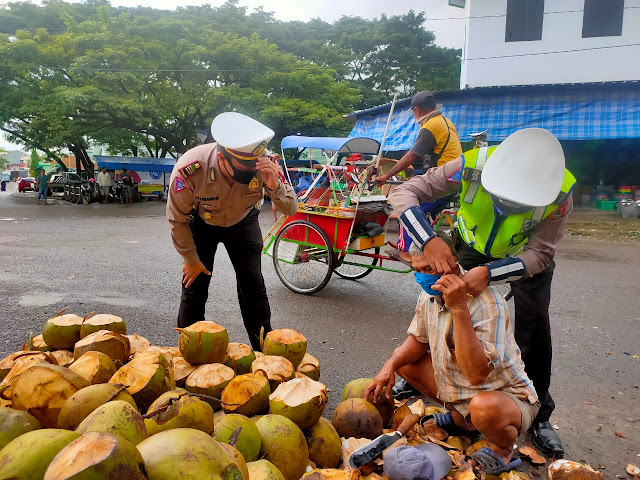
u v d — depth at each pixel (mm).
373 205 6004
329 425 2381
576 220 14492
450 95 15008
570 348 4457
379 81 32844
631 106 13797
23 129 26047
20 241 9625
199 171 3064
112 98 20906
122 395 1981
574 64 15695
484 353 2250
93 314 2975
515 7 15844
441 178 2637
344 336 4668
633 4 15102
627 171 18219
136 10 27219
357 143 6594
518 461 2441
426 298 2652
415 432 2666
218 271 7203
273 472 1811
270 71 23641
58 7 26344
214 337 2717
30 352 2514
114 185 23797
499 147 2262
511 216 2377
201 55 22297
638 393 3604
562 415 3291
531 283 2879
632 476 2658
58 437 1453
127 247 9164
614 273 7578
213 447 1545
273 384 2568
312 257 6152
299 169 6480
